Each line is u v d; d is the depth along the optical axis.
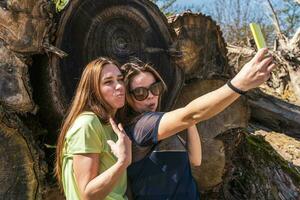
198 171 4.69
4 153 3.07
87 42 3.53
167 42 4.14
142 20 3.94
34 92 3.45
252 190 5.30
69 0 3.38
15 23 3.10
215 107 1.94
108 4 3.66
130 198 2.34
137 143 2.22
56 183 3.51
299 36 8.91
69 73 3.40
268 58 1.86
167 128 2.11
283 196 5.45
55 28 3.33
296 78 8.56
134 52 3.88
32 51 3.19
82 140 2.09
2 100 3.09
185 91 4.55
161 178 2.26
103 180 2.01
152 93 2.44
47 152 3.58
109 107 2.28
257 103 7.07
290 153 6.50
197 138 2.56
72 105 2.27
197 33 4.46
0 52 3.09
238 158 5.48
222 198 4.94
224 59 4.74
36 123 3.50
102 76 2.25
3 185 3.07
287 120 7.12
